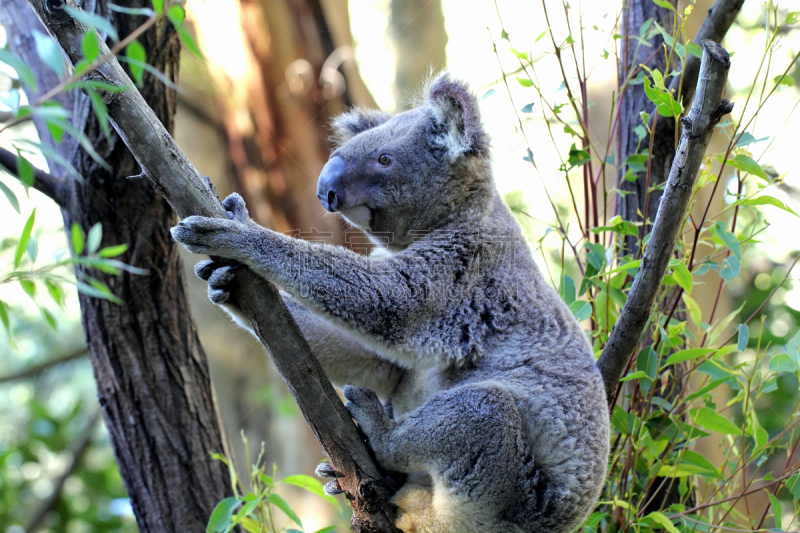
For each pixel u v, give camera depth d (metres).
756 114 6.24
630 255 7.46
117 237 7.96
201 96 13.66
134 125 4.95
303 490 14.48
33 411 15.28
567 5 7.32
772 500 6.69
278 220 14.23
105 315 8.12
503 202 7.39
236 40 13.52
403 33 18.12
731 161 6.25
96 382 8.33
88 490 15.41
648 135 8.07
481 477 5.64
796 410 6.82
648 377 6.77
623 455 7.32
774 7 6.38
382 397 7.50
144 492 8.27
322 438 5.62
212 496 8.40
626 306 6.12
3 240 8.79
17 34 8.41
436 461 5.72
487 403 5.74
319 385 5.49
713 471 6.86
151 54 7.39
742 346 6.55
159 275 8.19
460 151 6.78
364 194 7.02
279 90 13.81
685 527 6.88
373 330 6.06
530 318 6.53
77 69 3.67
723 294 12.58
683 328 6.70
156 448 8.24
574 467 5.96
